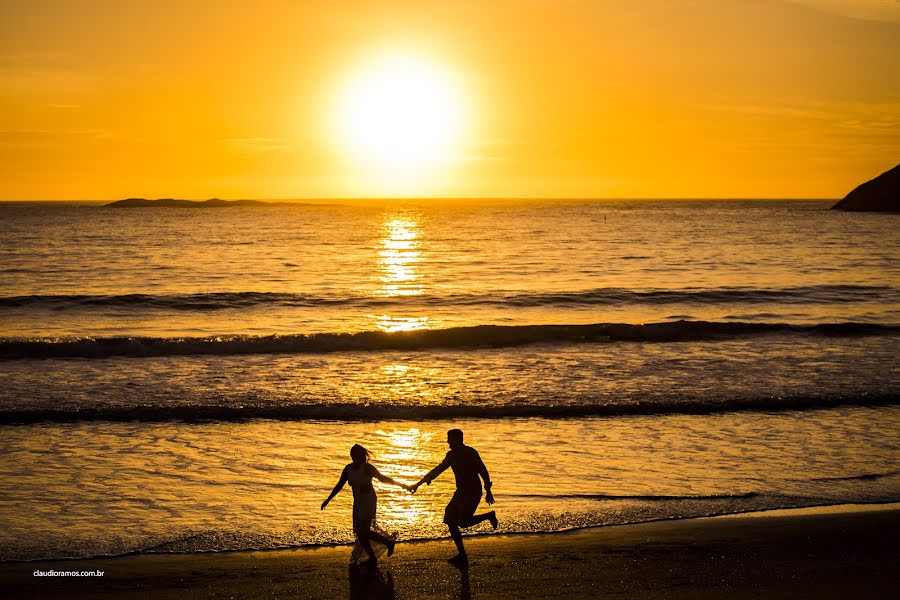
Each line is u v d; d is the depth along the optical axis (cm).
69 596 839
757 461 1392
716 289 4375
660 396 1900
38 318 3428
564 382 2084
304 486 1262
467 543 1002
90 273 5547
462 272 5775
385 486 1262
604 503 1163
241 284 4912
